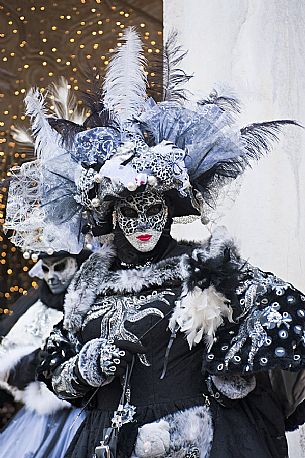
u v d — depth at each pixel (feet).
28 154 19.77
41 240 12.84
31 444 16.40
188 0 15.97
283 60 15.38
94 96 12.69
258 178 14.94
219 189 12.25
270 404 11.41
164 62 12.77
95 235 12.09
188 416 11.09
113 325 11.52
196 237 15.17
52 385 11.85
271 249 14.80
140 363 11.28
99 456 10.89
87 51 21.53
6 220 12.69
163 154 11.44
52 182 12.34
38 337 17.10
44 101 13.94
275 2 15.60
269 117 15.21
